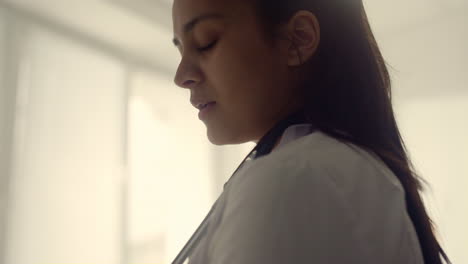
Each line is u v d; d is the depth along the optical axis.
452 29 2.06
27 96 1.49
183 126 2.25
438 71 2.08
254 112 0.46
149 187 1.97
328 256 0.29
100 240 1.69
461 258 1.84
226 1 0.46
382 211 0.35
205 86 0.47
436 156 2.00
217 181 2.40
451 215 1.89
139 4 1.77
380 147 0.46
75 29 1.77
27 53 1.53
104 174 1.75
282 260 0.28
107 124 1.82
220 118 0.47
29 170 1.46
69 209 1.58
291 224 0.29
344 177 0.34
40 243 1.47
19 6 1.52
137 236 1.87
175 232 2.07
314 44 0.45
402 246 0.35
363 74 0.49
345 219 0.31
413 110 2.11
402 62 2.20
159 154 2.06
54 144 1.56
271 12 0.46
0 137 1.38
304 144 0.36
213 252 0.33
